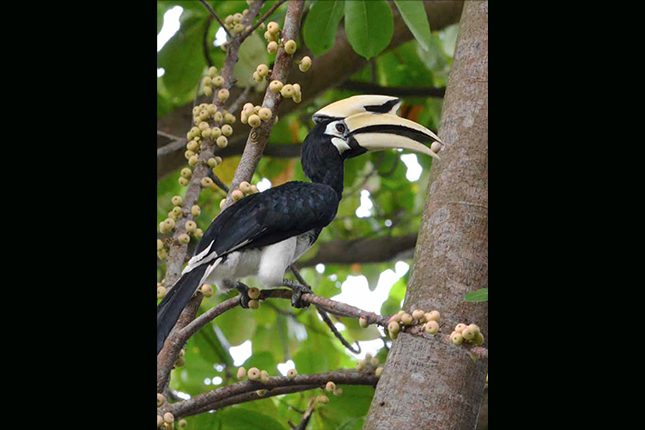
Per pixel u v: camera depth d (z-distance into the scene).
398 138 7.12
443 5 10.78
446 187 6.21
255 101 10.16
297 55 10.82
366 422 5.31
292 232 6.59
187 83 10.31
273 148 12.36
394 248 12.80
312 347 11.85
